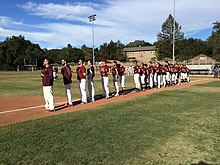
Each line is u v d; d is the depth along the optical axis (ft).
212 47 296.71
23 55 339.36
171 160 16.02
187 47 299.17
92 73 40.50
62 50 375.86
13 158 15.70
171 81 71.61
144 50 370.94
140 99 40.24
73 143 18.49
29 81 91.97
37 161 15.37
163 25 303.07
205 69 146.30
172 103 36.47
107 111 30.07
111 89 59.93
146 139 19.83
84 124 23.75
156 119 26.23
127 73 144.87
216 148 18.17
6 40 352.28
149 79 61.57
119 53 315.99
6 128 22.09
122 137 20.13
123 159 15.97
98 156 16.29
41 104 37.83
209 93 49.67
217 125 24.40
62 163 15.17
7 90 59.06
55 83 81.51
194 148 18.13
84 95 38.11
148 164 15.37
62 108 34.06
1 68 310.04
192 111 30.78
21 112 31.24
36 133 20.65
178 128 23.13
